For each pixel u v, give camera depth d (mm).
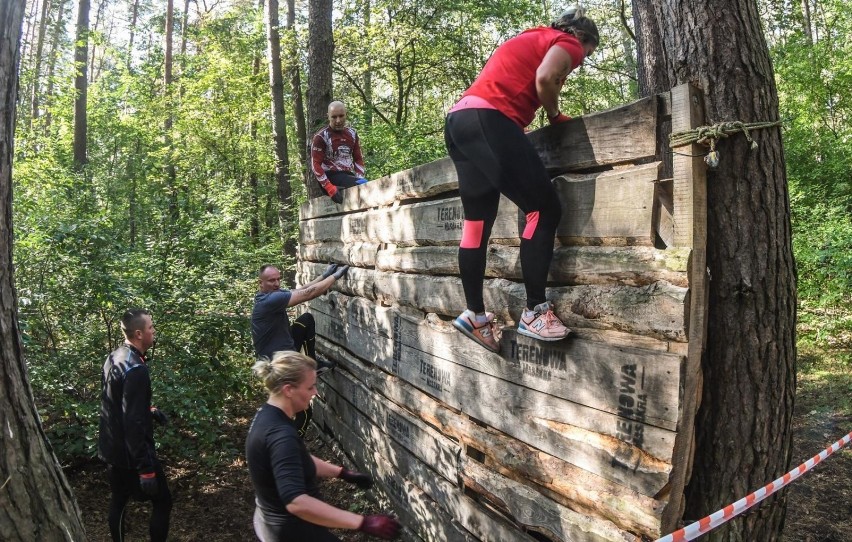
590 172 2977
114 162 20625
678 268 2449
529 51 2850
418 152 9906
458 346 3904
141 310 4539
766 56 3025
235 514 5500
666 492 2486
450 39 15578
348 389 6223
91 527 5211
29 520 2461
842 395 7305
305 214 8227
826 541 4480
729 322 2918
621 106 2713
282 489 2641
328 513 2611
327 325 7051
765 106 2941
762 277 2900
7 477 2436
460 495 3918
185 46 27250
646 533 2539
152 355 6609
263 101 18844
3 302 2572
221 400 6867
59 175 10727
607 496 2721
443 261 4117
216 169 20375
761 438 2945
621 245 2740
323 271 7273
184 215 7793
